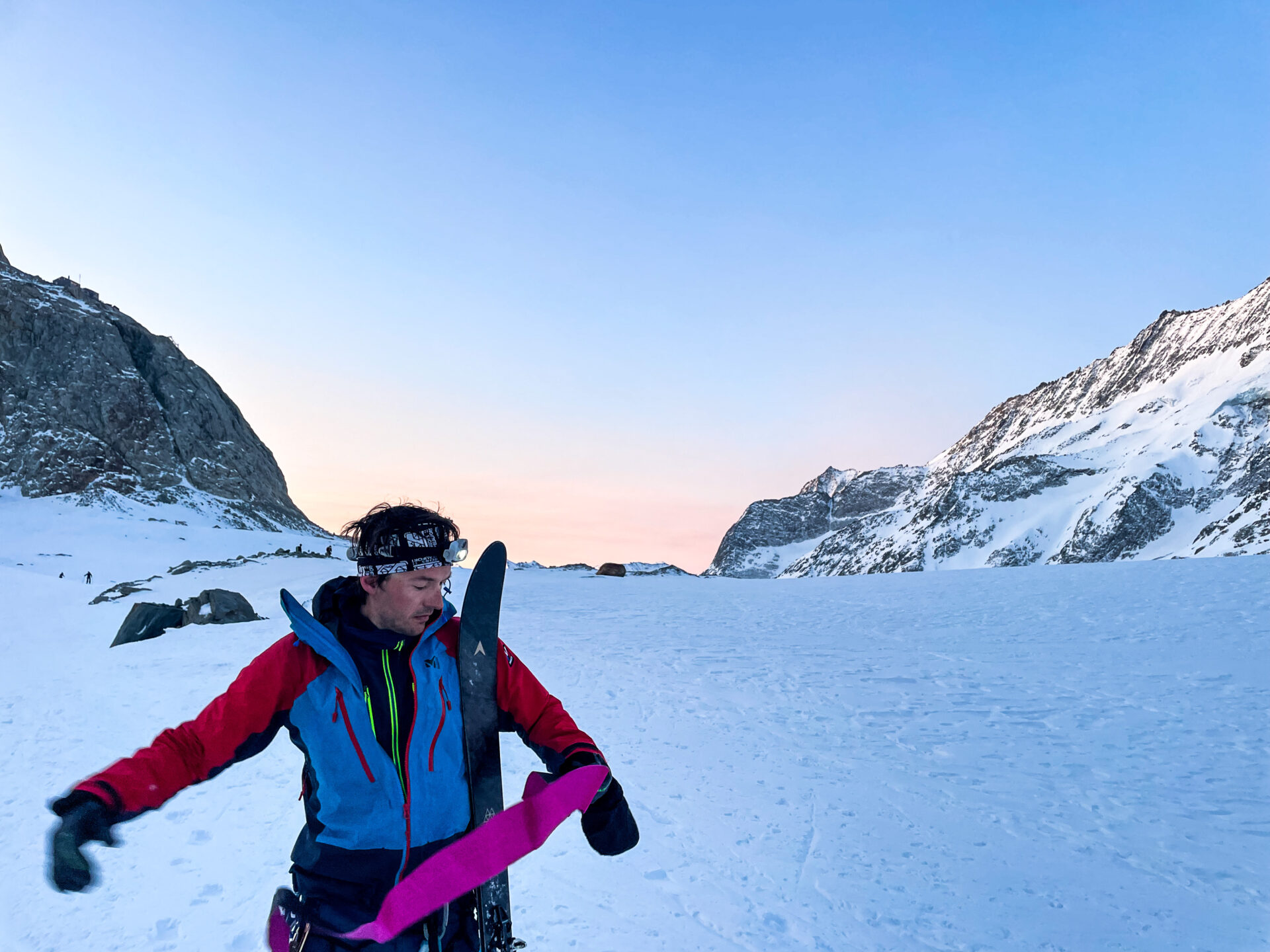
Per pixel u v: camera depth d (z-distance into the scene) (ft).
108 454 488.85
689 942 12.71
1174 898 15.02
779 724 28.48
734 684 35.76
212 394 612.70
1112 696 33.09
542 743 5.56
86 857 3.92
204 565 174.81
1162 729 27.94
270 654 5.15
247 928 12.98
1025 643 46.21
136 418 524.11
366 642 5.29
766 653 44.96
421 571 5.14
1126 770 23.38
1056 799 20.79
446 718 5.41
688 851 16.67
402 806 5.16
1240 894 15.20
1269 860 16.87
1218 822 19.19
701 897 14.44
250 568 157.48
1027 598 64.28
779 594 85.30
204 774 4.69
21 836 17.24
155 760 4.44
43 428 488.02
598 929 13.04
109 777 4.23
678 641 49.78
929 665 40.50
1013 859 16.76
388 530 5.12
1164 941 13.33
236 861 15.67
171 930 12.89
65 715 30.89
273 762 22.33
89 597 134.51
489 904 5.20
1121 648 43.04
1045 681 36.24
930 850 17.11
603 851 5.29
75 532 318.65
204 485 525.34
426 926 5.03
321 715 5.14
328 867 5.15
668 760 23.71
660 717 29.40
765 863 16.11
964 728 28.25
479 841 4.57
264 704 4.97
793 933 13.19
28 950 12.28
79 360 531.91
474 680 5.46
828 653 44.70
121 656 49.01
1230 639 43.32
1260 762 24.06
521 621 60.18
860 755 24.57
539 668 39.45
